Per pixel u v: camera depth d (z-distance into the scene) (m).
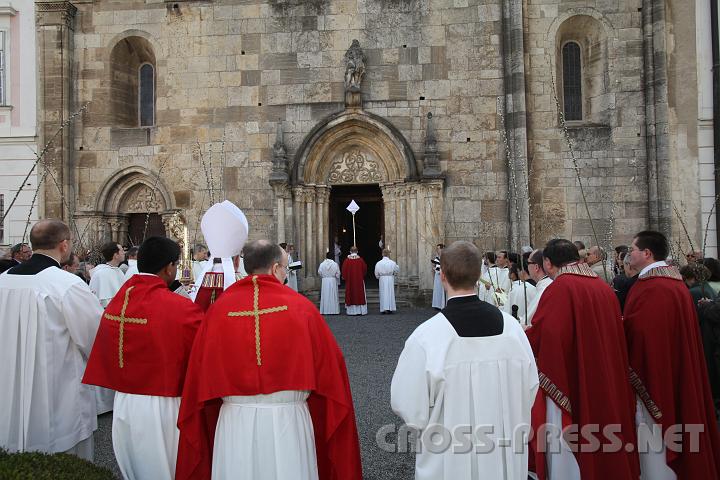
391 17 21.05
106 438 7.58
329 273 20.20
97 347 4.73
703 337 7.26
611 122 20.48
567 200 20.42
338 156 21.84
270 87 21.28
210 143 21.33
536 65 20.83
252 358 3.99
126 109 22.34
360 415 8.17
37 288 5.23
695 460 5.02
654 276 5.36
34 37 21.67
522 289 9.16
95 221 21.38
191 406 4.14
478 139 20.62
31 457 4.29
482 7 20.72
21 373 5.15
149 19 21.67
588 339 4.86
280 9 21.31
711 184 20.20
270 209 21.06
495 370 3.82
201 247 12.43
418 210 20.62
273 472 3.96
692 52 20.33
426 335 3.83
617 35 20.59
